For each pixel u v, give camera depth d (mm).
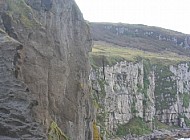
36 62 62438
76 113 76875
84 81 84062
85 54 84562
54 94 68312
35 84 61750
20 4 64250
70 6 79375
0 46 49531
